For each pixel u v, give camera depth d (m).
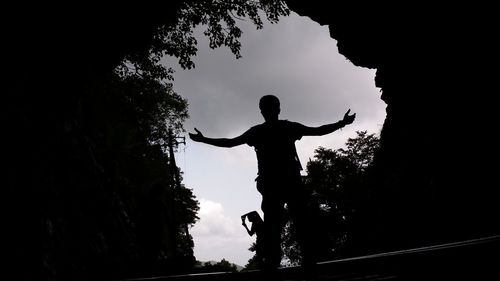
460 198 15.51
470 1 13.51
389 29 18.27
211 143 3.46
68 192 11.95
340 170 42.72
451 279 3.59
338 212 40.34
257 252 3.60
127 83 28.89
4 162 7.59
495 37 12.89
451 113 16.06
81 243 11.30
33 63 10.48
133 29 14.84
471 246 3.70
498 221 13.14
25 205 7.74
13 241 6.91
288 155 3.40
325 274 4.96
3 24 9.01
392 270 4.58
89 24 12.78
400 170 23.31
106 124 26.62
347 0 18.50
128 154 29.47
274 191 3.29
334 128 3.43
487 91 13.64
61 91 12.55
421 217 19.42
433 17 15.60
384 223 25.67
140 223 12.45
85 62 13.68
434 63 16.69
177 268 11.34
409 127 20.80
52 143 11.51
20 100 9.20
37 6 10.28
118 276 11.09
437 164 17.58
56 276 8.07
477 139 14.41
